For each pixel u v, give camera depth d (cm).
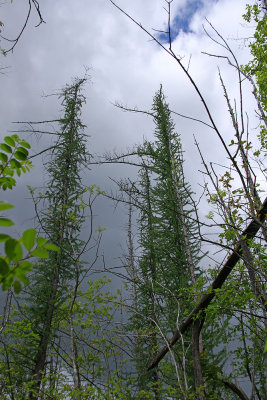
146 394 488
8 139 163
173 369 515
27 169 171
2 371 625
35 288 728
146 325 644
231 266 365
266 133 450
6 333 681
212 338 621
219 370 412
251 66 520
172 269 872
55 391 542
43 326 659
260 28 528
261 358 457
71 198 861
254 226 315
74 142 1047
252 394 337
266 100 498
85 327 609
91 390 477
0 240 79
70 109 1158
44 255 82
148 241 1012
